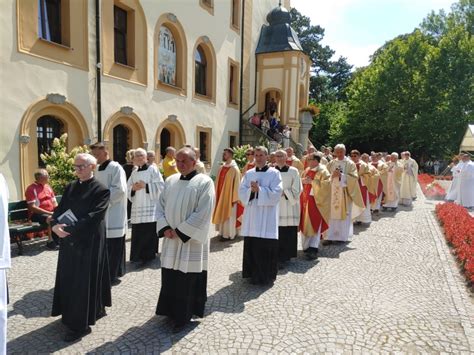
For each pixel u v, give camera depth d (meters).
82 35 10.23
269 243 5.39
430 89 28.83
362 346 3.78
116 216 5.34
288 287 5.37
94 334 3.94
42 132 9.50
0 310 2.63
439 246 7.73
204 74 16.97
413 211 12.51
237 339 3.88
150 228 6.28
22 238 7.39
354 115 33.12
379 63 32.03
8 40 8.30
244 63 20.41
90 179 4.04
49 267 5.98
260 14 22.64
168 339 3.86
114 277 5.41
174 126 14.52
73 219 3.88
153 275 5.75
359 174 9.78
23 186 8.74
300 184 6.32
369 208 10.01
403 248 7.60
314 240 6.83
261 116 21.20
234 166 8.16
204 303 4.30
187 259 4.02
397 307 4.73
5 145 8.36
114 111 11.41
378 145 33.56
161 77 13.87
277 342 3.83
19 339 3.82
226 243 7.95
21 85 8.63
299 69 21.86
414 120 28.94
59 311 3.91
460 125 27.83
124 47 12.21
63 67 9.69
